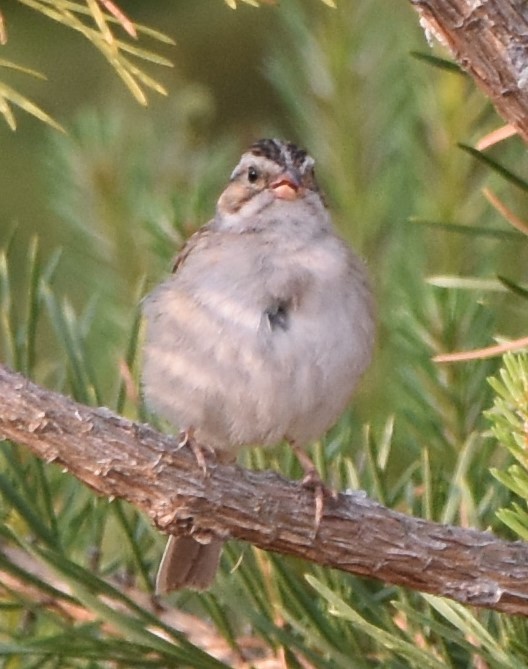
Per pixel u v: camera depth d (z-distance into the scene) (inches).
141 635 222.8
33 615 256.2
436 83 328.2
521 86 205.9
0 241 467.5
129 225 343.9
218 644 251.9
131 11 494.0
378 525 229.0
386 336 326.3
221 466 229.1
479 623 224.4
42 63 489.1
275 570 237.5
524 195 319.0
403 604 219.6
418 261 313.4
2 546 254.8
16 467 249.0
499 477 199.0
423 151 332.2
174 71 493.7
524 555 226.8
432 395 271.7
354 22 350.0
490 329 275.0
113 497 226.2
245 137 466.0
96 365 314.3
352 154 346.9
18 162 475.5
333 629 236.2
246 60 498.0
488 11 203.9
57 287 375.2
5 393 218.7
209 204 339.9
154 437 225.3
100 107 450.9
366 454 255.0
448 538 227.8
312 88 351.6
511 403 195.0
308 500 231.3
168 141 369.7
